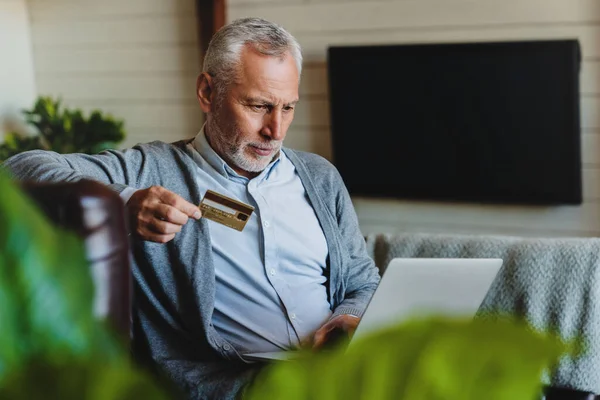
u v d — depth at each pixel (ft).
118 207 3.76
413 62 11.96
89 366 1.06
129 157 6.14
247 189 6.37
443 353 1.05
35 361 1.07
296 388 1.13
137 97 14.35
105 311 3.60
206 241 5.97
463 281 4.80
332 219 6.68
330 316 6.44
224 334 6.16
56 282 1.10
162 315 5.91
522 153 11.64
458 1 11.91
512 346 1.05
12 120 14.49
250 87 6.27
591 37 11.32
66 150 13.07
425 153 12.16
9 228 1.05
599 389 5.97
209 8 13.06
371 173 12.48
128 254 3.78
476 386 1.07
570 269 6.15
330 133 12.90
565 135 11.36
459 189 12.07
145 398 1.05
